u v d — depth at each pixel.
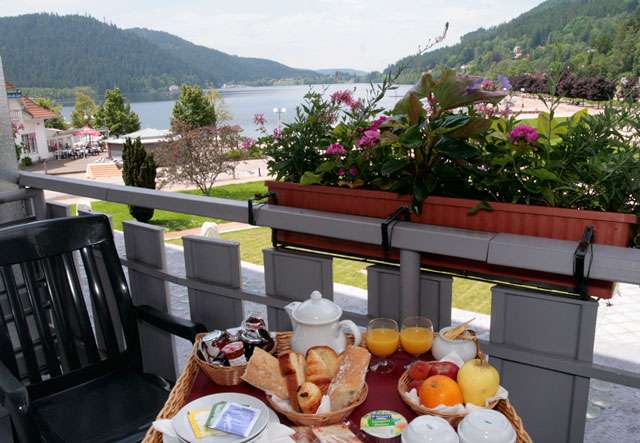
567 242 1.15
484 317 2.69
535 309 1.18
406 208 1.36
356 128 1.56
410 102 1.34
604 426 1.97
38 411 1.42
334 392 0.91
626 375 1.08
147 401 1.46
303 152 1.62
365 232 1.36
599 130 1.23
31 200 2.41
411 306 1.35
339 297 3.26
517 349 1.21
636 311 3.29
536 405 1.22
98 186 2.01
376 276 1.43
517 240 1.17
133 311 1.60
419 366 0.98
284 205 1.62
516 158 1.29
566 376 1.17
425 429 0.78
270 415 0.91
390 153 1.47
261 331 1.16
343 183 1.48
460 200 1.28
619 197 1.18
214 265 1.69
